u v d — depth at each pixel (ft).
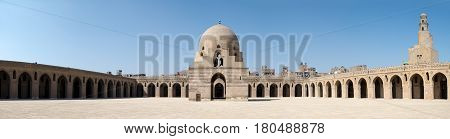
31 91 190.80
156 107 124.67
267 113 95.66
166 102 171.32
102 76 262.88
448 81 186.29
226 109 113.29
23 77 205.57
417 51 281.13
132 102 169.89
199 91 189.47
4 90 197.26
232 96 188.75
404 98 213.25
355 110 107.55
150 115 88.99
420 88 229.66
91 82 251.80
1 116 82.84
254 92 327.67
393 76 219.20
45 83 230.07
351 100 201.98
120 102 168.66
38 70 194.39
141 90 341.00
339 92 320.29
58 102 155.94
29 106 120.88
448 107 120.06
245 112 99.55
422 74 200.13
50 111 99.71
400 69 213.46
